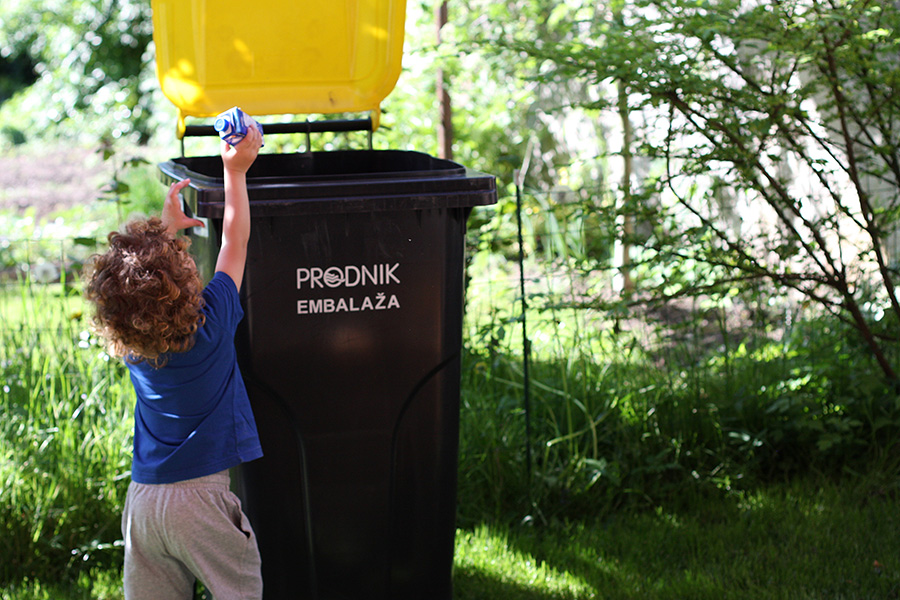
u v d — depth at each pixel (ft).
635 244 13.34
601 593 10.56
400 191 8.88
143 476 7.67
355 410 9.31
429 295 9.24
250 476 9.30
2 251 23.82
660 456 12.62
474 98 24.50
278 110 11.25
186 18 10.76
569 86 27.04
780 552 11.25
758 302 14.37
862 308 14.66
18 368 13.24
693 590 10.39
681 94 12.66
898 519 11.71
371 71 11.30
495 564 11.19
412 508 9.70
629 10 15.29
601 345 14.28
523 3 23.95
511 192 15.42
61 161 45.19
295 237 8.84
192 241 9.65
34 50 56.75
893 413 13.15
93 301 7.30
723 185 13.07
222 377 7.77
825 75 12.39
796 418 13.29
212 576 7.70
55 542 11.26
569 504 12.44
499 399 13.76
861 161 13.48
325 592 9.68
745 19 11.90
